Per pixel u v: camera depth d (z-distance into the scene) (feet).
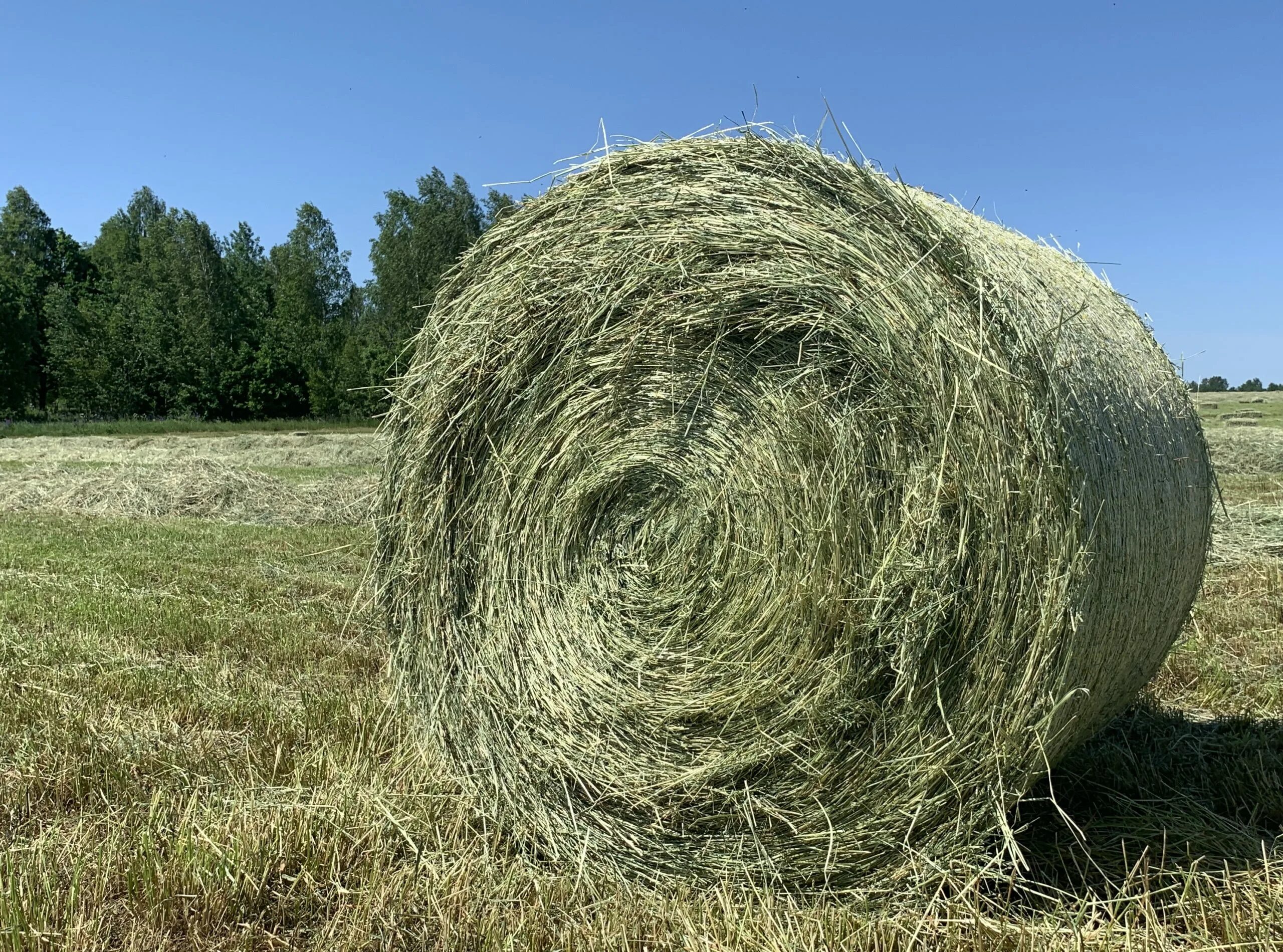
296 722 17.07
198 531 42.39
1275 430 73.67
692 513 13.12
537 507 14.52
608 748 13.48
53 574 31.30
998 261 11.99
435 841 13.24
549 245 14.32
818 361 12.03
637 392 13.61
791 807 12.23
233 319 195.52
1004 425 10.72
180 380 180.45
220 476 52.60
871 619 11.48
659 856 13.06
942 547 11.05
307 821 12.50
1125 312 14.39
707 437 12.97
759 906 11.72
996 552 10.78
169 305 199.41
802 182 12.21
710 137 13.10
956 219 12.57
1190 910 10.71
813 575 11.91
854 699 11.71
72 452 96.02
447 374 15.16
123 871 11.62
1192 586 14.69
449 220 194.29
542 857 14.15
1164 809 13.58
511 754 14.40
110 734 16.42
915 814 11.42
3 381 178.19
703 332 12.97
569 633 14.10
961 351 10.86
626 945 10.53
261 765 15.11
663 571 13.29
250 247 273.75
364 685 19.63
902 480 11.35
